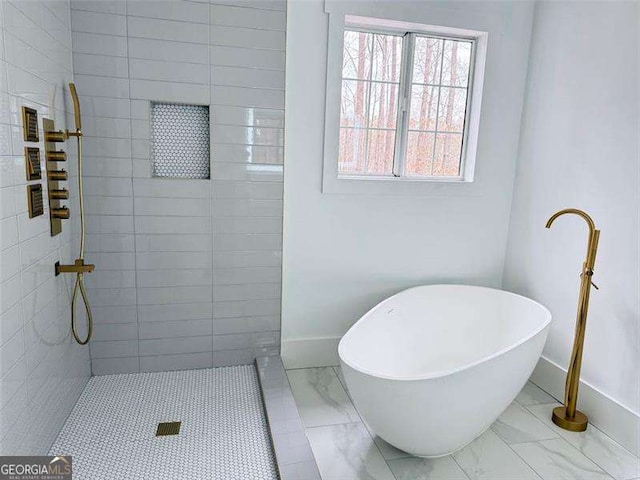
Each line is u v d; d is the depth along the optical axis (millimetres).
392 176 2953
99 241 2436
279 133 2566
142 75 2340
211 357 2729
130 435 2035
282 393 2346
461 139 3020
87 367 2496
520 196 2959
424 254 2971
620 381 2217
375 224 2842
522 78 2887
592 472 1979
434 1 2654
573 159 2510
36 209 1726
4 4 1445
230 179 2545
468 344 2838
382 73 2816
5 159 1461
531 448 2139
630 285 2160
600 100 2324
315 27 2529
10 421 1518
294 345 2852
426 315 2811
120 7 2258
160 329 2615
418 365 2729
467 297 2859
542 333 2086
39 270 1771
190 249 2564
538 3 2775
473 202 2980
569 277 2551
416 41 2832
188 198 2508
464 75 2939
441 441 1903
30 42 1678
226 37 2412
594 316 2375
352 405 2455
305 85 2578
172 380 2568
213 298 2652
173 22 2336
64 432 2039
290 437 1963
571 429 2287
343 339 2143
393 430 1855
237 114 2494
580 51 2451
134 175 2414
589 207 2400
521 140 2939
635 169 2129
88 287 2471
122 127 2359
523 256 2938
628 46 2160
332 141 2656
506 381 1921
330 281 2844
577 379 2289
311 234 2756
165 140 2486
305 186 2689
